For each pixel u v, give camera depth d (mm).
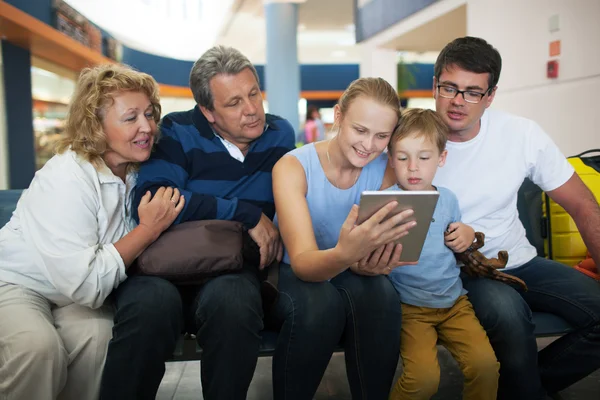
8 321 1368
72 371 1431
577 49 3531
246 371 1398
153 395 1404
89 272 1396
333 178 1617
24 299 1471
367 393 1498
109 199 1584
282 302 1481
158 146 1751
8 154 6539
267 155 1855
